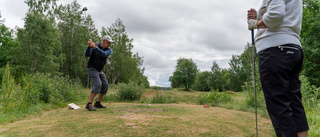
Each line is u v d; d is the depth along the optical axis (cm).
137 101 830
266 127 284
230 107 576
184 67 4009
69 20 3084
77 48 3036
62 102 605
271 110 152
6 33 3042
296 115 153
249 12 191
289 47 145
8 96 398
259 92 636
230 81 4716
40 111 412
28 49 2206
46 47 2284
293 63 146
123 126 245
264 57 155
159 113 365
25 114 363
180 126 254
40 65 2208
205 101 769
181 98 1014
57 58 2533
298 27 153
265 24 151
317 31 1689
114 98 877
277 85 147
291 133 140
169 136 210
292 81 158
